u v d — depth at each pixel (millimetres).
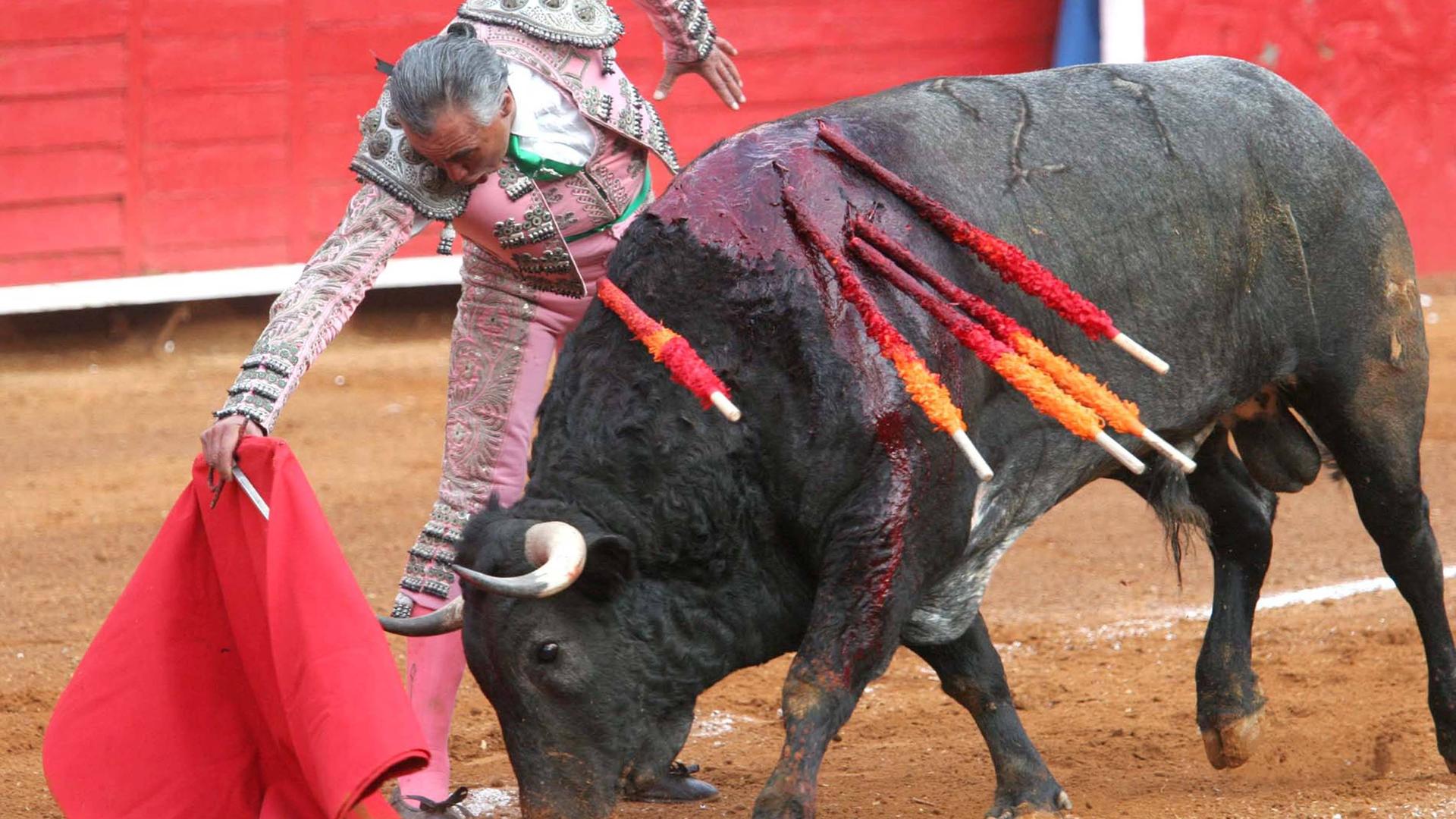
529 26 11781
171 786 10008
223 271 37250
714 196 10312
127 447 27891
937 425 9812
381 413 30203
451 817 12031
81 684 10016
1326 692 15352
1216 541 14008
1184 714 15023
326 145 37656
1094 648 17266
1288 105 12656
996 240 10305
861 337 9930
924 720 15133
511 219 11750
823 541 9953
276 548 9625
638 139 12078
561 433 10023
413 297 38406
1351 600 18547
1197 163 11992
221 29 36875
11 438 28734
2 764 13852
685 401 9852
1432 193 39219
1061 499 11727
